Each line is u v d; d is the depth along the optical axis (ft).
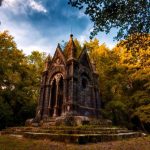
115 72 98.73
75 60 69.82
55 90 76.48
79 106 63.72
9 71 92.32
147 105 81.35
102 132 43.47
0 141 34.45
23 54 105.50
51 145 30.55
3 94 94.27
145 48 32.35
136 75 87.35
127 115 100.73
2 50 92.73
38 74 119.03
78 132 39.68
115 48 101.65
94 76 78.48
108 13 26.63
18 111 106.83
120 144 34.12
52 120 60.85
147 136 55.21
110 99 98.37
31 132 46.68
